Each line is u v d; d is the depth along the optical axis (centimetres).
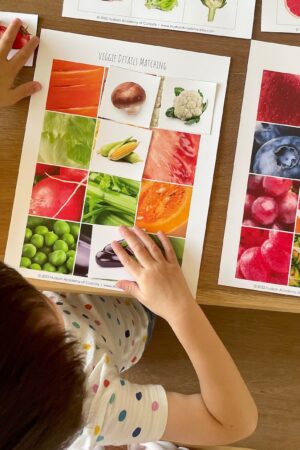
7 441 44
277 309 62
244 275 62
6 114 62
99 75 62
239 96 63
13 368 43
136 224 62
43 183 61
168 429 63
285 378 102
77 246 61
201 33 63
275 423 102
